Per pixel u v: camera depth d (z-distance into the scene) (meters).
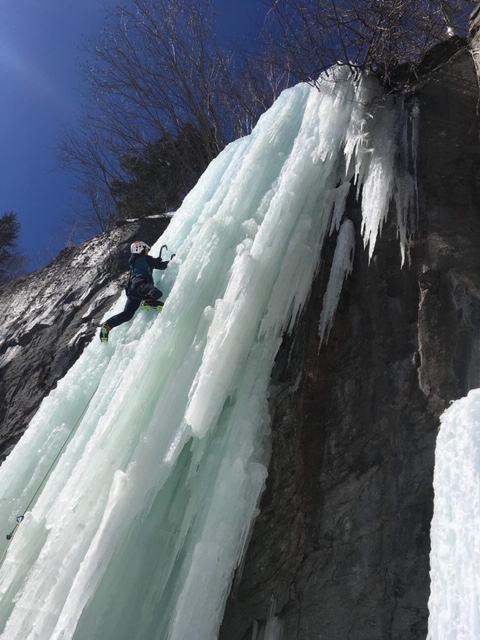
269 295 5.18
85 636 3.59
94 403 5.14
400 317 4.93
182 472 4.49
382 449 4.26
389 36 7.03
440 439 3.23
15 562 4.20
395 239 5.54
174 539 4.14
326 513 4.19
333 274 5.43
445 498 2.98
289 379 5.02
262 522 4.34
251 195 6.24
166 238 6.89
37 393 7.66
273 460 4.59
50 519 4.20
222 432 4.56
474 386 4.16
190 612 3.52
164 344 4.94
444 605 2.67
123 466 4.31
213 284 5.50
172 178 15.73
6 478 5.08
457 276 4.87
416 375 4.46
